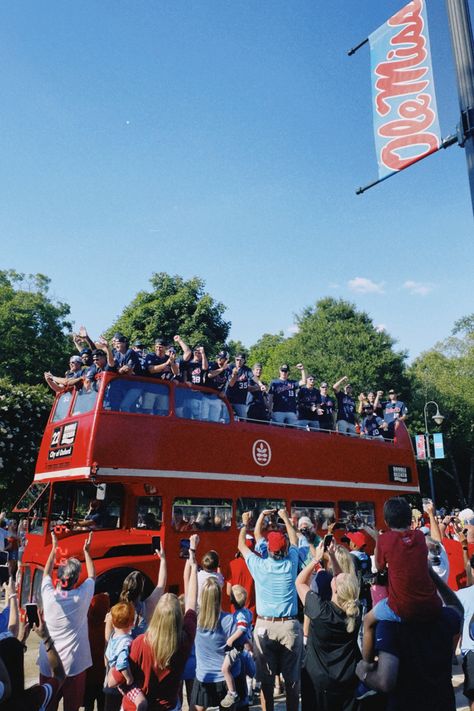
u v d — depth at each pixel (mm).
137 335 33531
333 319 43562
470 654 5004
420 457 29531
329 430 13922
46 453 11078
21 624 4957
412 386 42156
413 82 7797
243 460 11586
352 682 4332
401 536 3586
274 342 59156
